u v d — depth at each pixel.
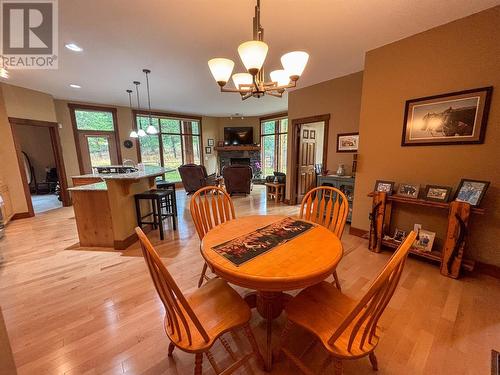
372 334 0.97
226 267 1.13
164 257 2.64
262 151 8.42
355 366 1.28
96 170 5.04
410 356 1.33
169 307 0.96
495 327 1.53
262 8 1.96
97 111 5.90
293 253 1.27
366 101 2.85
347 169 3.81
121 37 2.46
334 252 1.28
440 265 2.21
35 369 1.27
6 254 2.74
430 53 2.30
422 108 2.40
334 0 1.85
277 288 1.05
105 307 1.77
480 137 2.08
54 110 4.96
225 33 2.38
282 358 1.34
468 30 2.06
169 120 7.39
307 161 5.24
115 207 2.80
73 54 2.87
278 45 2.63
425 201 2.27
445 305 1.75
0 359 0.80
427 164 2.43
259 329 1.56
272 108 6.81
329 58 3.01
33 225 3.84
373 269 2.31
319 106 4.13
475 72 2.06
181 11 2.01
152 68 3.37
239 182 6.09
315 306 1.21
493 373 1.22
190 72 3.54
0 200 3.35
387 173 2.76
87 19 2.13
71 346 1.42
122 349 1.39
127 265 2.45
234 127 8.30
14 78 3.78
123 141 6.37
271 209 4.79
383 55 2.64
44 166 6.92
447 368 1.25
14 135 4.13
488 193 2.08
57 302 1.83
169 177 7.54
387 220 2.73
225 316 1.15
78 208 2.87
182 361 1.32
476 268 2.19
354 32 2.36
